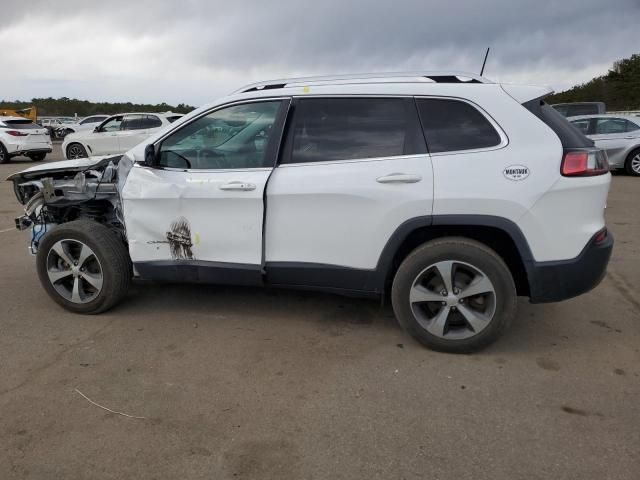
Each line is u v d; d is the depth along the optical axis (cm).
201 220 383
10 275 540
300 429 278
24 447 265
